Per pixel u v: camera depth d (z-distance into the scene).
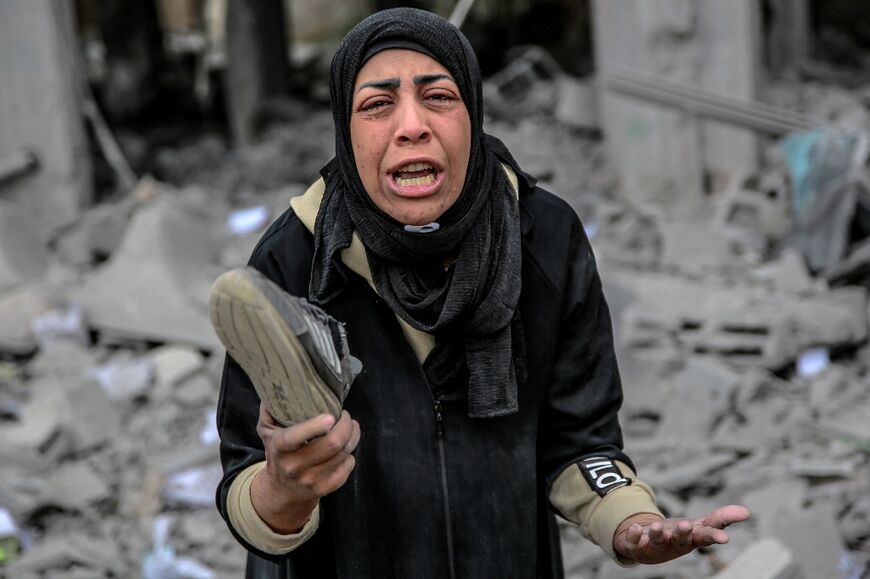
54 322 5.60
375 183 1.95
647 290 5.35
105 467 4.70
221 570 4.10
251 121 9.00
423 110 1.95
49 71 6.70
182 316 5.57
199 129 10.02
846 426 4.45
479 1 11.45
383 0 11.65
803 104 7.71
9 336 5.56
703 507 4.09
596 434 2.17
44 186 6.80
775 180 6.51
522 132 7.57
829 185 5.66
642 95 6.66
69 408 4.87
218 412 2.12
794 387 4.80
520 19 11.36
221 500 2.02
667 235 5.91
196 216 6.82
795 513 3.86
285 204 7.01
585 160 7.23
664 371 4.80
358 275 2.05
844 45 9.95
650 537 1.89
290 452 1.74
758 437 4.42
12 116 6.73
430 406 2.06
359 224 2.00
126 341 5.59
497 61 11.22
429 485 2.06
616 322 5.19
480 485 2.06
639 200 6.75
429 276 2.02
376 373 2.06
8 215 6.29
